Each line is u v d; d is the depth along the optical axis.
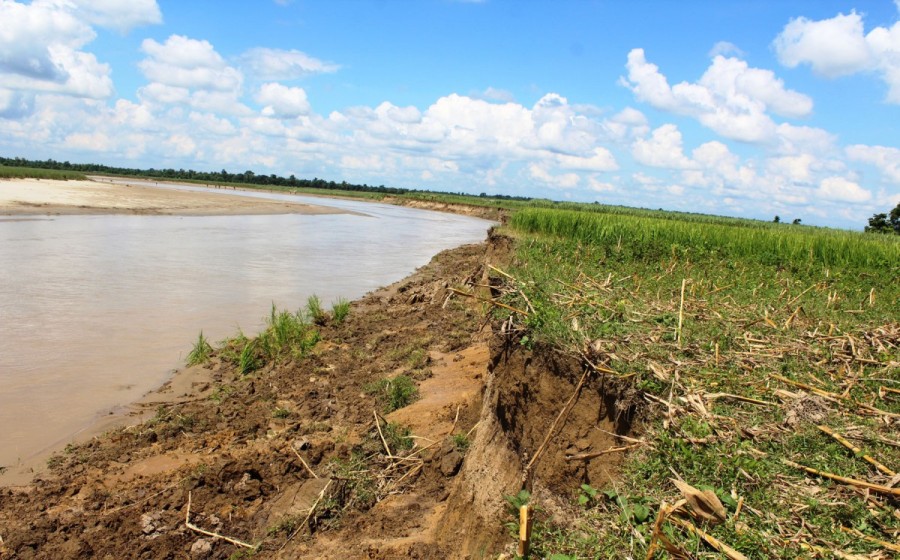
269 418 8.64
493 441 5.72
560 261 10.50
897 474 3.90
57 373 9.88
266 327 13.34
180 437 8.00
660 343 5.76
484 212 82.75
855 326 6.70
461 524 5.43
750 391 4.98
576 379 5.38
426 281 20.16
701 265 10.94
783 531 3.63
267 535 5.94
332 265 23.84
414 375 9.91
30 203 36.94
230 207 51.56
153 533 5.90
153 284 17.11
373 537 5.71
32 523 5.93
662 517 3.60
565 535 4.16
